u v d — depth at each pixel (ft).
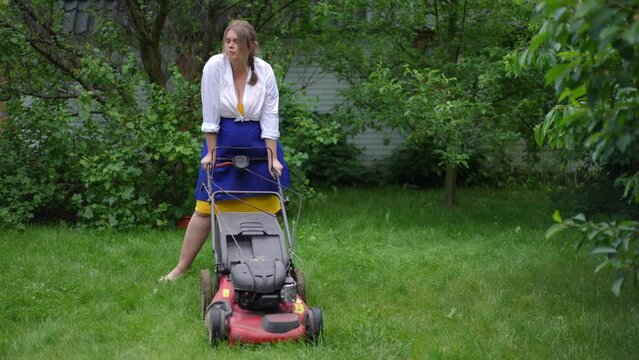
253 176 20.24
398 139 47.39
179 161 30.07
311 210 34.22
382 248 27.91
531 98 32.63
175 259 24.98
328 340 16.99
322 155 45.29
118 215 29.17
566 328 18.35
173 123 29.91
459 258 26.27
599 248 11.88
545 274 23.89
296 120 31.07
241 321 16.48
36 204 29.09
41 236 27.14
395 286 22.24
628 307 20.26
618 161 28.78
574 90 11.94
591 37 10.41
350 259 25.16
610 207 32.53
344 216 33.17
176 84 30.12
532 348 17.04
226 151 20.26
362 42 35.94
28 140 30.53
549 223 32.58
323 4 31.99
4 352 16.42
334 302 20.58
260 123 20.27
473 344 17.03
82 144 29.89
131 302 20.01
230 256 17.44
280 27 34.53
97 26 32.19
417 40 35.96
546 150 42.42
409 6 32.48
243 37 19.52
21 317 18.80
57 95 31.71
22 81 30.81
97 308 19.52
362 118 33.17
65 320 18.57
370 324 18.04
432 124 29.63
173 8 33.09
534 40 12.09
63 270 23.13
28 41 29.50
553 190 41.52
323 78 45.60
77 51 31.22
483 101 31.78
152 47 32.40
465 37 33.12
